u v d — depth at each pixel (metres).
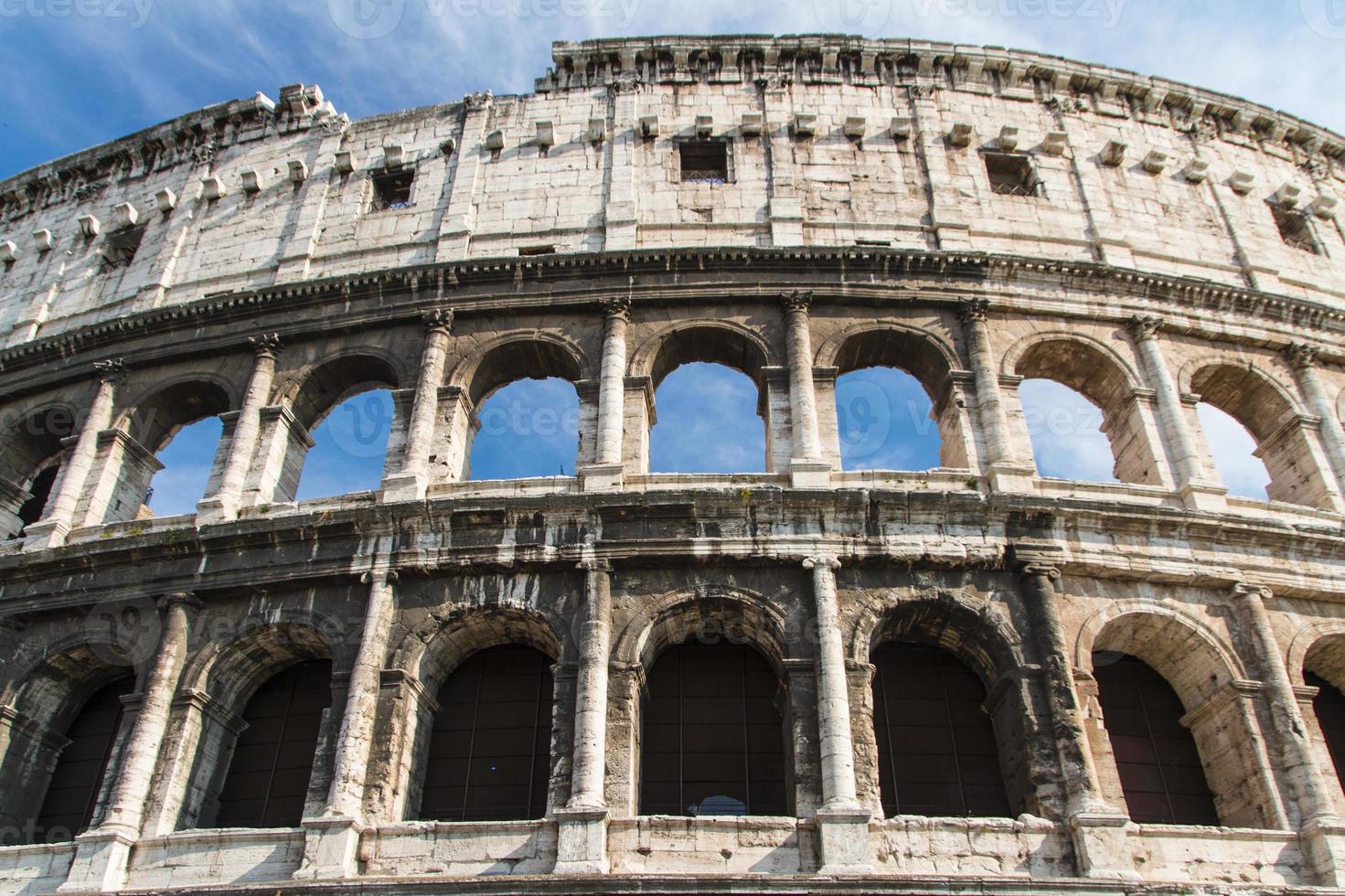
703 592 31.94
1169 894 26.48
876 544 32.44
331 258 43.84
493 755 32.19
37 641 34.69
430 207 44.84
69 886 28.34
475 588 32.66
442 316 39.56
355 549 33.53
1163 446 37.59
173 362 41.81
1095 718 30.47
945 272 40.06
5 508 42.09
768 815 30.62
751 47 47.97
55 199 52.97
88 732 35.69
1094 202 44.84
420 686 31.73
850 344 39.06
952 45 48.56
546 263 40.00
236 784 33.06
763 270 39.75
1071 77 49.00
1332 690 35.75
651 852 27.48
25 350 43.34
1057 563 32.50
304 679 34.84
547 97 47.72
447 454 36.62
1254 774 30.55
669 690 32.94
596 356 38.50
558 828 27.77
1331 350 41.41
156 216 49.03
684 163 45.94
